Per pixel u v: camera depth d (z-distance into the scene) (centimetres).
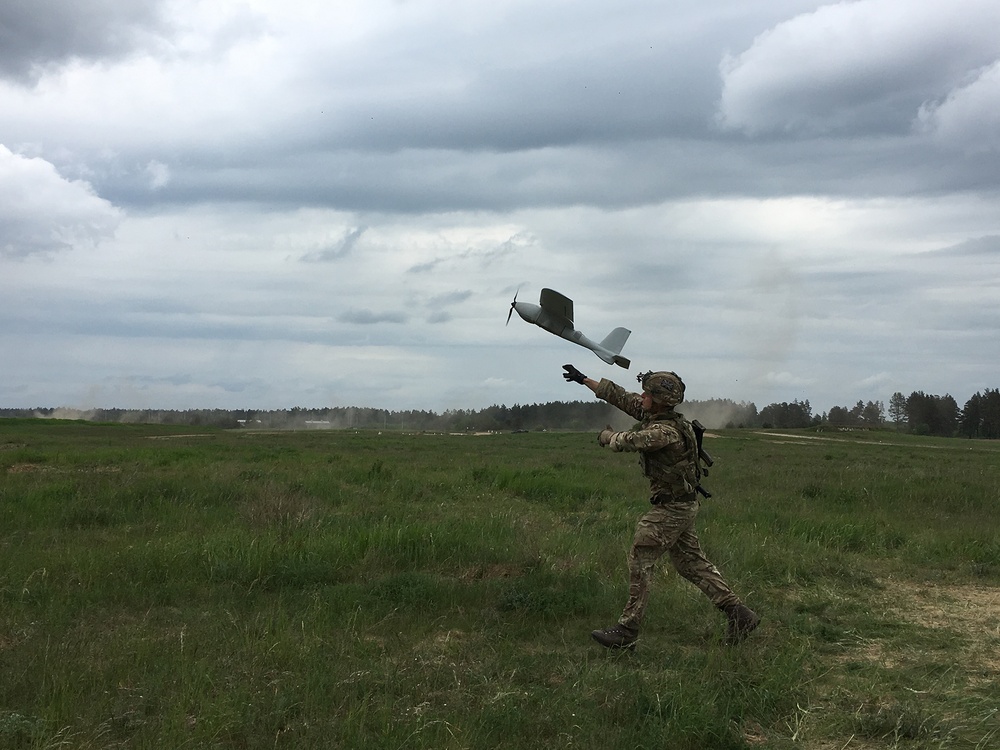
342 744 431
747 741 457
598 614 688
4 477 1505
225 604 697
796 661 559
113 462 1873
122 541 938
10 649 569
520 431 6216
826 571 859
